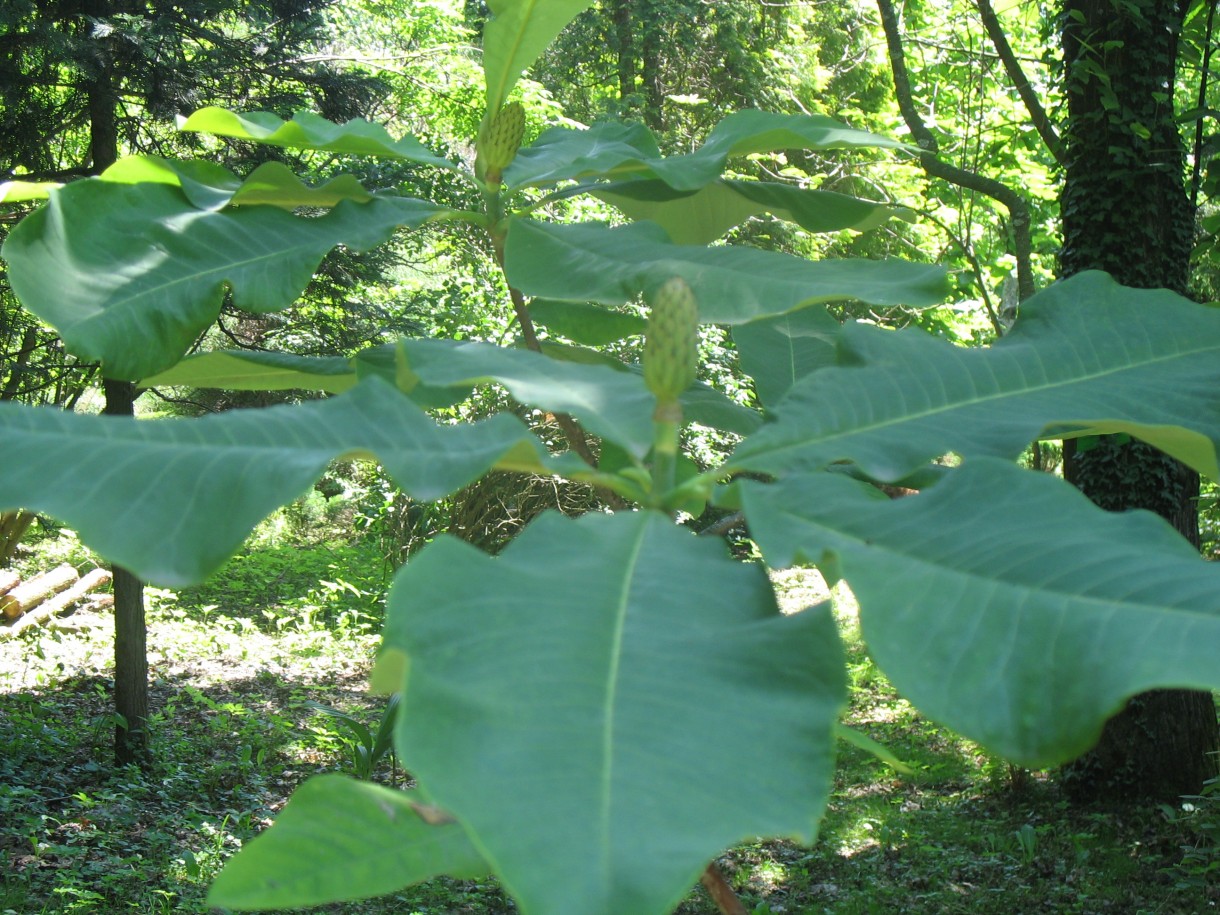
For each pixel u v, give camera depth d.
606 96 20.20
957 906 6.82
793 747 0.68
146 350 1.40
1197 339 1.34
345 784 1.03
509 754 0.64
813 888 7.21
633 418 1.18
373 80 9.53
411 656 0.73
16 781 7.85
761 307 1.31
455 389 1.54
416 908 6.43
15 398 9.06
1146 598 0.77
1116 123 7.00
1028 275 6.03
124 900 6.08
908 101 6.97
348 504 19.66
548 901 0.55
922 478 1.48
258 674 12.01
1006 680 0.75
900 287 1.30
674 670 0.73
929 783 9.07
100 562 15.55
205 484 0.92
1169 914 6.50
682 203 1.97
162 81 8.30
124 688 9.05
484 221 1.76
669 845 0.58
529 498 12.66
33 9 7.40
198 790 8.38
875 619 0.81
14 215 8.28
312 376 1.72
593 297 1.40
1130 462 7.39
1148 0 6.80
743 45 19.62
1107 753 8.15
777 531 0.94
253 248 1.53
